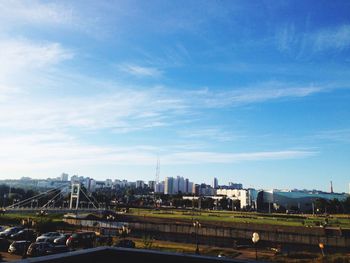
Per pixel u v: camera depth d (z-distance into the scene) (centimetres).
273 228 7769
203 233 7275
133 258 930
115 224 8056
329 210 17725
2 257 3256
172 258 892
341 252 6019
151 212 13400
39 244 3488
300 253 5400
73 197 14850
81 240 4459
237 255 5016
